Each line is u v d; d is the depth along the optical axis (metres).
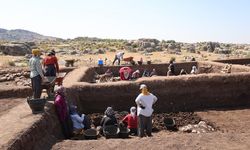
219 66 24.91
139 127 10.78
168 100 15.51
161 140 8.85
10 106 13.25
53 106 10.77
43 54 53.19
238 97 16.05
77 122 11.29
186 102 15.65
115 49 70.81
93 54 59.53
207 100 15.82
